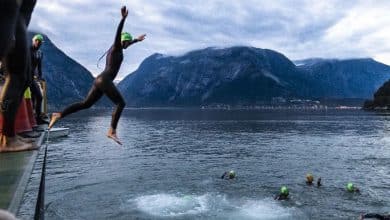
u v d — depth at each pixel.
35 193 26.12
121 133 98.56
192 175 37.97
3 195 3.92
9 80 5.87
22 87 6.04
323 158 50.47
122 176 37.22
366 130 102.69
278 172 39.69
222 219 22.83
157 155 54.03
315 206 25.75
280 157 51.69
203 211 24.56
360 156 52.28
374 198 28.08
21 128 8.28
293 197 28.42
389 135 86.25
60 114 5.43
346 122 143.00
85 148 61.25
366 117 183.62
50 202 27.09
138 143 71.31
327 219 22.80
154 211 24.66
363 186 32.41
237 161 48.03
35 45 10.03
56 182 34.19
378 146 64.81
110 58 5.41
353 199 27.80
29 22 5.77
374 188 31.59
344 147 63.66
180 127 123.44
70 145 65.44
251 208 25.25
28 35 5.71
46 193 29.84
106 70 5.40
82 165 44.16
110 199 27.92
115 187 32.12
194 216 23.38
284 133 95.88
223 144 69.88
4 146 6.31
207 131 105.31
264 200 27.48
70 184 33.31
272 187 32.03
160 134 94.81
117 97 5.41
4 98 5.89
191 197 28.41
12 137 6.46
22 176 4.73
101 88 5.35
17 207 3.54
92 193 29.91
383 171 40.00
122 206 25.91
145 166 43.72
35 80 12.20
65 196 28.89
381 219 22.16
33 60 10.09
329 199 27.70
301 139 78.69
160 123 148.38
